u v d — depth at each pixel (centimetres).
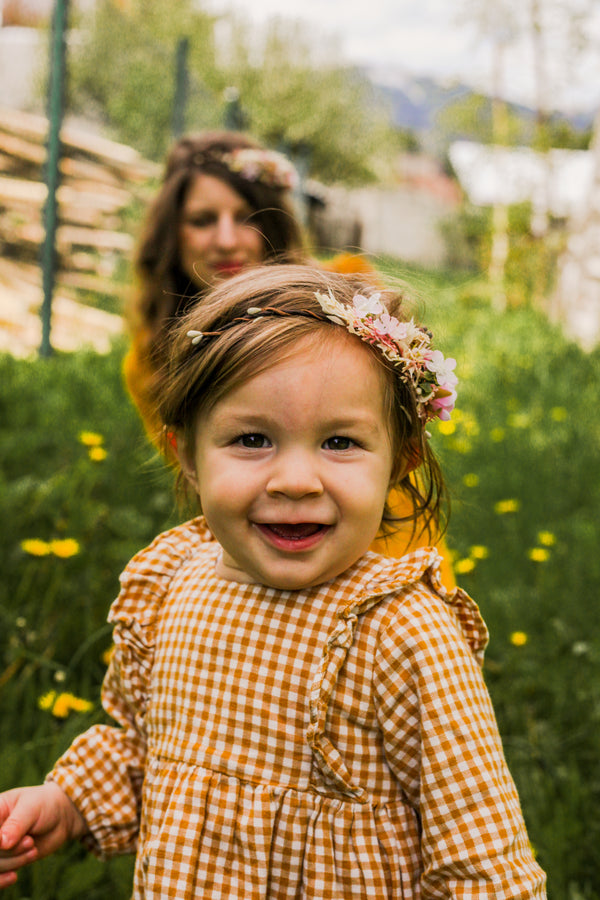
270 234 266
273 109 2361
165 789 128
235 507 122
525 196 1430
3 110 884
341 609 125
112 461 398
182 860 122
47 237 730
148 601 146
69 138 902
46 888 175
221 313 130
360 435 123
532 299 1362
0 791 187
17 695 227
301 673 125
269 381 121
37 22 1178
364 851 120
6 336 779
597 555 362
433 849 119
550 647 278
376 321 129
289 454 121
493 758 122
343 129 2542
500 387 724
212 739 127
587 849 200
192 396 128
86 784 142
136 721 145
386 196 2677
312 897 119
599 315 1115
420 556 130
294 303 129
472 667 126
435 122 1543
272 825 121
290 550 122
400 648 123
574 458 513
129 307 273
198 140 268
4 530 307
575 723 245
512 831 119
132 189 955
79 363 662
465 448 506
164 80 1073
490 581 332
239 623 130
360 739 124
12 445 415
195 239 262
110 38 1130
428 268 2062
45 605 260
